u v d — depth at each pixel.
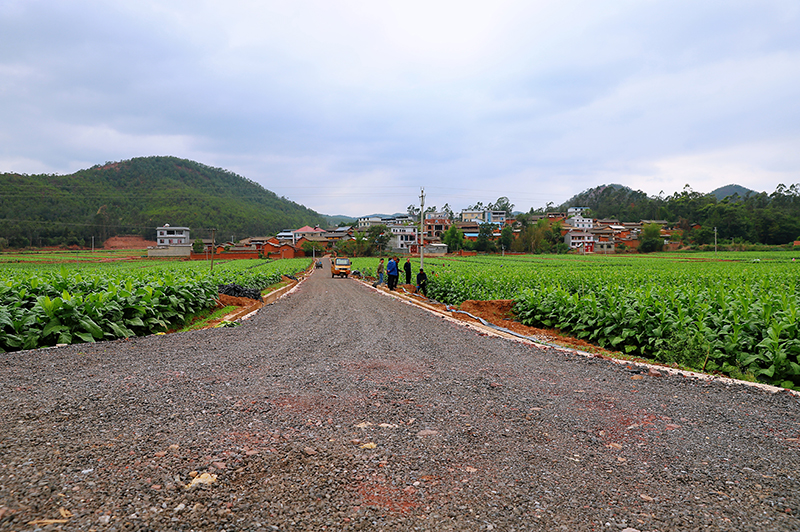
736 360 6.96
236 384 5.32
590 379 5.99
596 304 10.05
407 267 25.08
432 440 3.81
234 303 15.16
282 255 97.62
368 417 4.33
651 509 2.80
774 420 4.41
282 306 15.85
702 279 19.22
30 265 54.06
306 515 2.63
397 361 6.97
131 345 7.52
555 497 2.93
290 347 7.91
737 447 3.76
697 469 3.35
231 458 3.29
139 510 2.56
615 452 3.64
